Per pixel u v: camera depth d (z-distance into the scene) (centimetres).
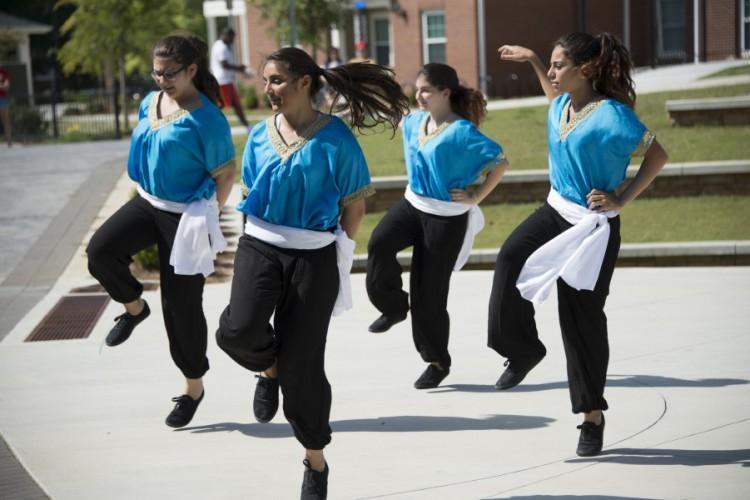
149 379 733
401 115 541
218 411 654
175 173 584
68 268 1178
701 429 582
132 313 624
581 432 550
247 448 581
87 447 588
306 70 490
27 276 1144
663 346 770
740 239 1182
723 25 3081
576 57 535
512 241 589
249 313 489
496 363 749
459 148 673
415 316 683
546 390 678
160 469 548
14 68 5041
